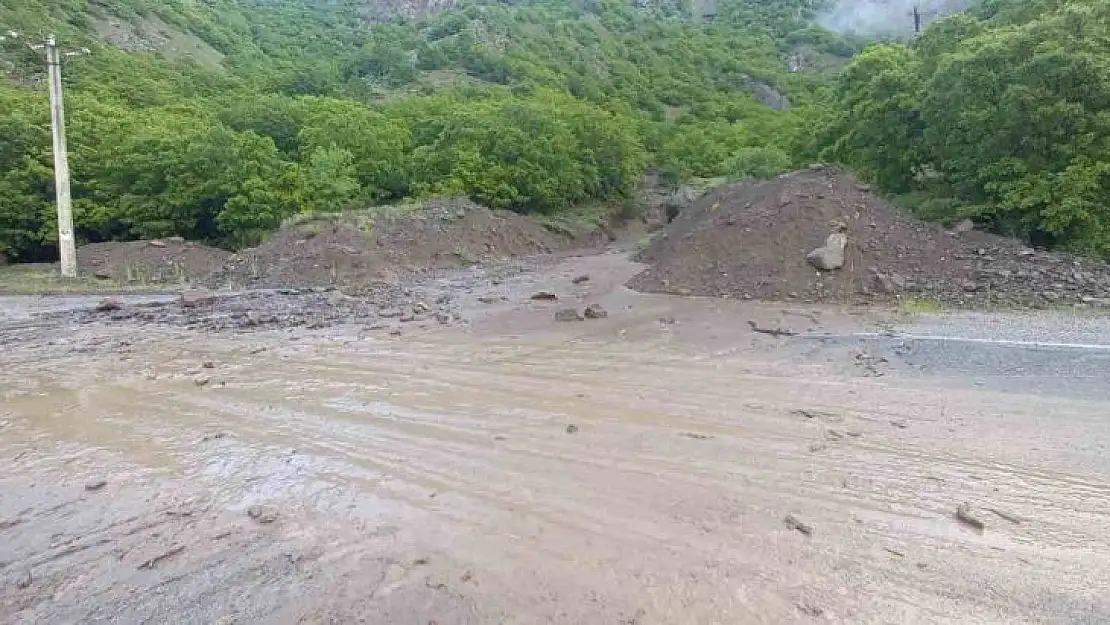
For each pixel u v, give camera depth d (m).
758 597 4.01
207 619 3.86
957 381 8.91
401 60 83.31
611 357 10.80
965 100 17.42
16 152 28.62
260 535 4.87
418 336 12.70
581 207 42.44
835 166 20.78
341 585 4.17
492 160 36.06
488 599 4.00
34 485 5.88
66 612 3.98
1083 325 11.58
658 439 6.89
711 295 16.77
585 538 4.76
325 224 25.41
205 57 72.75
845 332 12.09
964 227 17.28
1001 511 5.18
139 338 12.74
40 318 14.98
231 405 8.30
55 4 58.59
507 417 7.70
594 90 81.44
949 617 3.82
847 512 5.18
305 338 12.60
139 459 6.49
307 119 36.16
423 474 6.01
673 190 50.41
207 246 28.97
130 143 29.98
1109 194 15.54
